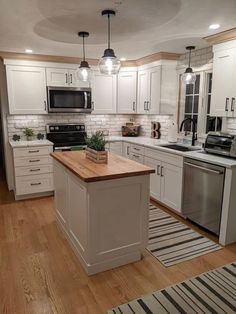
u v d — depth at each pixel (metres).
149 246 2.66
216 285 2.09
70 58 4.22
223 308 1.86
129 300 1.93
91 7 2.14
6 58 3.87
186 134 4.12
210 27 2.68
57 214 3.13
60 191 2.88
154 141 4.30
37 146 3.96
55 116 4.63
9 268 2.30
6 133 4.32
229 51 2.93
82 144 4.58
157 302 1.91
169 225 3.13
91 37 3.03
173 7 2.16
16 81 3.99
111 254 2.27
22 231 2.99
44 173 4.09
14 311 1.82
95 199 2.08
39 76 4.12
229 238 2.69
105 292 2.02
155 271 2.27
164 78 4.12
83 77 2.88
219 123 3.51
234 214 2.66
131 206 2.28
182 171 3.20
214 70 3.15
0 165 6.24
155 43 3.35
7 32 2.84
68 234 2.71
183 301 1.92
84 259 2.26
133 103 4.81
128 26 2.63
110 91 4.74
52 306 1.87
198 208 3.01
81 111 4.50
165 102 4.19
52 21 2.48
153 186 3.85
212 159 2.77
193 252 2.56
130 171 2.19
